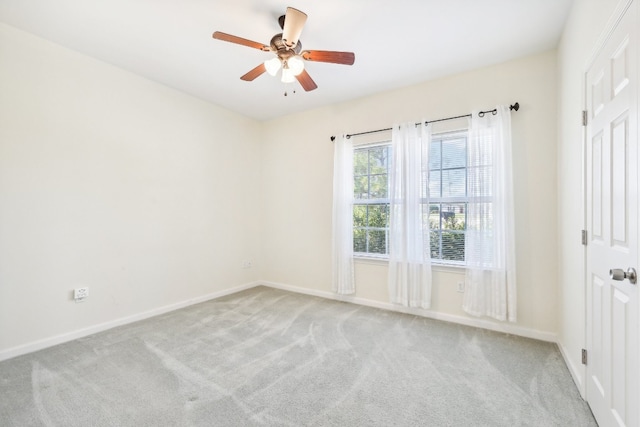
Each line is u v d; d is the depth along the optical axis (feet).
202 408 5.54
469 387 6.21
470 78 9.62
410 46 8.28
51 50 8.11
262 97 11.94
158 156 10.66
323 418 5.28
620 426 4.24
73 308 8.55
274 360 7.33
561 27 7.41
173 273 11.14
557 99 8.21
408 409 5.53
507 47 8.31
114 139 9.46
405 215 10.45
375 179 11.80
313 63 9.16
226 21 7.25
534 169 8.61
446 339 8.54
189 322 9.82
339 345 8.16
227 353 7.68
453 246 10.13
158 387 6.18
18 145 7.57
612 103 4.54
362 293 11.81
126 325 9.56
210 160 12.50
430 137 10.14
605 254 4.82
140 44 8.25
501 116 8.82
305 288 13.46
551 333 8.39
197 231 12.00
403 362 7.24
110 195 9.37
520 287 8.79
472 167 9.23
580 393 5.94
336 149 12.07
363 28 7.47
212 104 12.58
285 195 14.10
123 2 6.57
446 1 6.51
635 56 3.79
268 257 14.71
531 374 6.70
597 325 5.19
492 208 8.95
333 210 12.14
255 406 5.60
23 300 7.65
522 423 5.16
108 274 9.32
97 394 5.94
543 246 8.50
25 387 6.17
